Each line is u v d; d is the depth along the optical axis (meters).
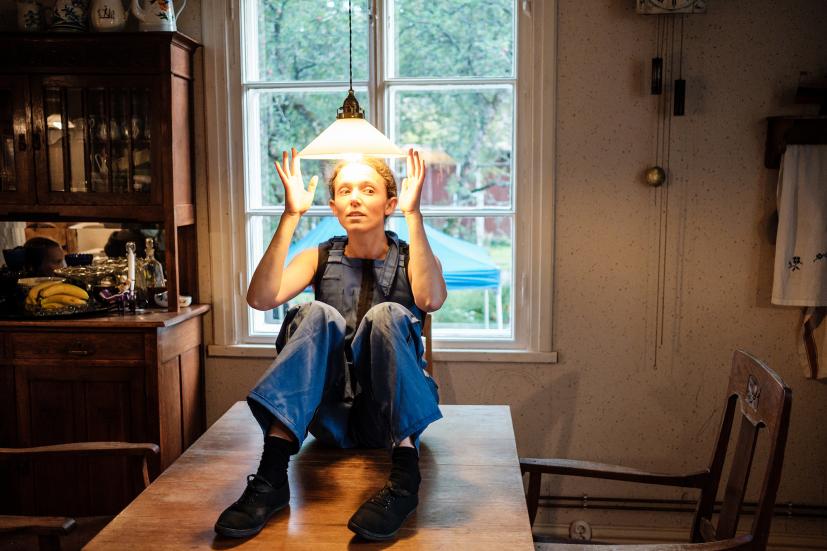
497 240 3.18
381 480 1.94
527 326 3.11
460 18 3.09
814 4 2.87
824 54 2.88
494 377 3.11
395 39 3.12
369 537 1.62
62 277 3.02
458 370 3.12
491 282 3.19
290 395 1.81
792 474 3.04
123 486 2.87
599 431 3.10
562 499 3.12
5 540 2.08
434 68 3.12
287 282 2.13
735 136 2.94
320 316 1.92
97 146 2.92
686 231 2.99
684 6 2.81
